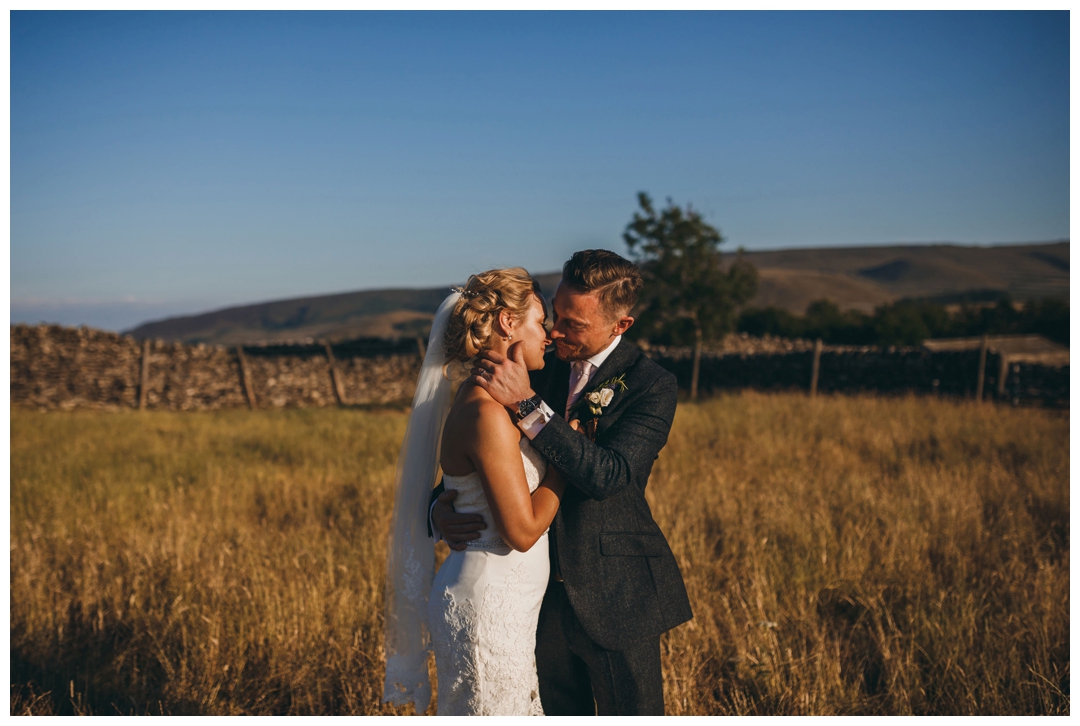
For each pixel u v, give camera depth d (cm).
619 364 224
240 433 1145
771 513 524
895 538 461
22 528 531
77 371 1842
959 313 3406
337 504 621
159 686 327
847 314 3403
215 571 424
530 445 205
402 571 241
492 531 209
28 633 356
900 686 309
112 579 420
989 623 356
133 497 637
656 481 657
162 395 1911
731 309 2084
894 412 1126
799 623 366
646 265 2081
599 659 213
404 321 9606
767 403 1258
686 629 349
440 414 237
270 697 320
